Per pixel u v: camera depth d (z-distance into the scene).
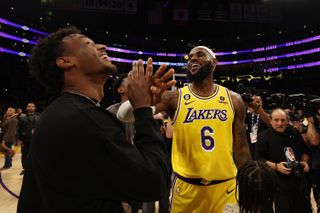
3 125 7.51
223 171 1.99
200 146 2.01
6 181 6.06
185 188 2.04
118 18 21.55
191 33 25.14
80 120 0.84
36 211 0.88
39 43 1.06
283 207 2.67
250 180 1.35
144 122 0.92
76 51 1.00
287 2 15.99
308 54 22.69
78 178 0.82
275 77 24.52
